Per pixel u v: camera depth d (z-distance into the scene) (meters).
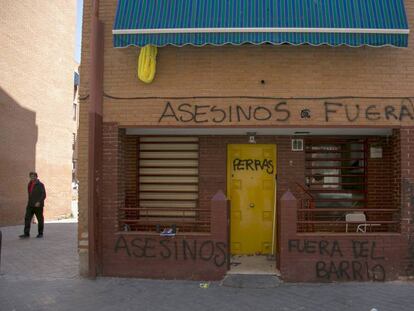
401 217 8.51
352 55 8.63
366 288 8.06
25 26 18.23
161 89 8.78
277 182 10.30
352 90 8.59
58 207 21.39
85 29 9.20
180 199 10.46
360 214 9.46
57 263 10.27
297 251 8.50
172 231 8.80
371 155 10.34
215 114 8.68
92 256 8.62
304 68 8.64
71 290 8.04
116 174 8.84
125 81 8.85
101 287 8.19
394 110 8.55
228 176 10.42
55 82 20.97
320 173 10.45
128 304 7.27
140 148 10.59
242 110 8.66
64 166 22.00
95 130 8.53
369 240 8.49
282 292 7.87
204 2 8.29
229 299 7.49
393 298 7.48
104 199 8.84
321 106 8.59
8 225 17.33
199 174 10.39
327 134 10.20
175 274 8.68
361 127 8.62
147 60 8.64
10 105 17.31
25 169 18.45
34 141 19.16
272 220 10.32
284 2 8.16
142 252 8.76
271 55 8.69
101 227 8.81
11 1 17.20
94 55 8.59
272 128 8.90
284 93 8.63
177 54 8.80
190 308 7.07
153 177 10.55
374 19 7.98
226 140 10.39
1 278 8.94
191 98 8.73
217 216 8.66
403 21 7.98
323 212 10.29
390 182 10.25
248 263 9.48
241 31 7.96
